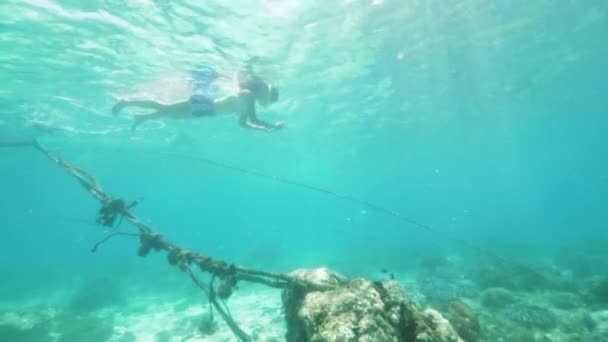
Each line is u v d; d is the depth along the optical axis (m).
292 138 35.84
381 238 63.97
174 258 4.54
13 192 75.00
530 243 40.34
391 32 16.05
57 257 69.06
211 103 8.25
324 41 15.91
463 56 20.14
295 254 43.41
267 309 17.28
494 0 14.91
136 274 34.72
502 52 20.64
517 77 25.86
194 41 14.22
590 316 12.63
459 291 16.91
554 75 27.47
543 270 20.17
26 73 16.00
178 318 17.05
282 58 16.88
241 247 54.81
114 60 15.32
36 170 47.50
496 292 15.46
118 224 5.15
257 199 148.00
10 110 20.64
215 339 13.09
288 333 4.10
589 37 21.23
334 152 47.75
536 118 42.12
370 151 49.94
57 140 28.03
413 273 25.95
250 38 14.49
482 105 32.09
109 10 11.77
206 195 114.12
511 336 11.34
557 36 20.09
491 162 87.31
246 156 44.34
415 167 76.75
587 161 122.31
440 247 38.91
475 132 44.59
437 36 17.17
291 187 94.25
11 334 14.73
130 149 34.53
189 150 37.44
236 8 12.36
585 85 31.92
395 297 3.57
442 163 74.56
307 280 4.08
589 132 61.00
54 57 14.71
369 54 18.12
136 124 9.16
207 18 12.72
